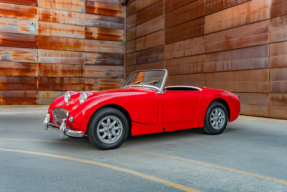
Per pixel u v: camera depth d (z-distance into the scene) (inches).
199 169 109.0
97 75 557.9
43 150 142.4
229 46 331.0
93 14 550.9
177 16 420.5
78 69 539.5
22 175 101.3
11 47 484.1
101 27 559.2
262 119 275.9
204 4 366.3
